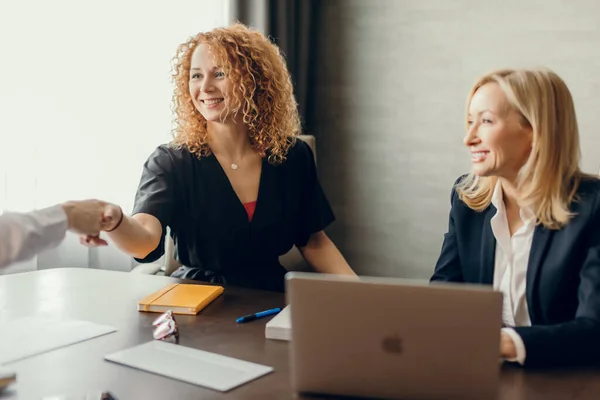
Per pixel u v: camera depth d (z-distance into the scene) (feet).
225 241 7.20
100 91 8.75
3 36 7.91
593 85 9.37
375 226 11.20
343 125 11.32
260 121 7.42
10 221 4.63
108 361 4.35
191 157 7.23
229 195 7.17
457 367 3.54
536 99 5.10
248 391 3.89
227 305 5.66
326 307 3.65
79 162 8.64
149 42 9.14
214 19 9.76
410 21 10.54
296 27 10.87
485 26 9.99
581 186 5.21
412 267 10.93
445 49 10.32
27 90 8.14
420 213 10.78
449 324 3.51
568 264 5.02
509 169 5.31
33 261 8.39
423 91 10.55
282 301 5.79
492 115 5.21
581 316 4.57
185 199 7.15
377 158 11.06
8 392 3.87
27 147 8.16
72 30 8.46
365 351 3.65
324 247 7.90
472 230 5.75
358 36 11.01
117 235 5.75
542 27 9.61
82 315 5.33
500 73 5.32
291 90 7.85
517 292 5.38
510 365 4.25
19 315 5.32
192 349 4.56
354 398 3.75
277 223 7.36
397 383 3.64
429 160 10.62
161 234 6.78
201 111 7.18
